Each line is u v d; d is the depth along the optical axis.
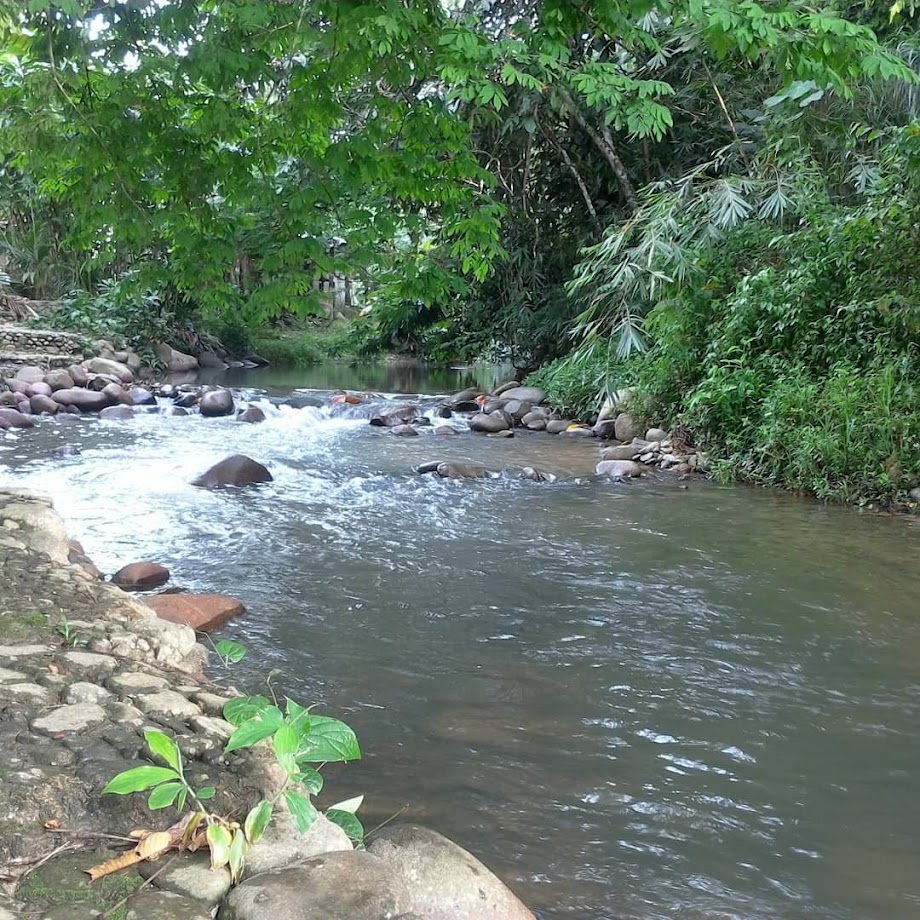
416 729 3.65
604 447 11.55
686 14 4.43
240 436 11.88
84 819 2.07
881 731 3.71
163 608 4.75
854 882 2.71
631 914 2.52
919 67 9.73
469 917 2.12
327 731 2.36
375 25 4.39
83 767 2.28
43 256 22.14
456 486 8.91
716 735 3.66
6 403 13.47
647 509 7.95
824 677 4.27
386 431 12.74
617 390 12.73
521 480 9.28
